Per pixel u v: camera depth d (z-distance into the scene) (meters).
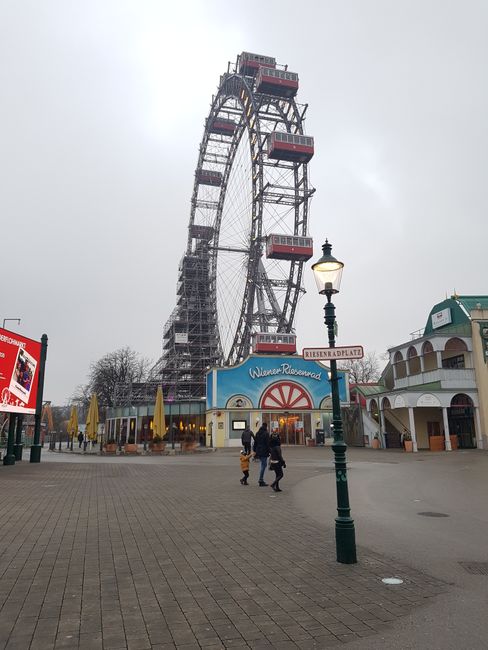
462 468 23.38
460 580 6.66
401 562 7.53
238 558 7.81
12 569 7.20
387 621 5.32
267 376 50.75
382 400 44.00
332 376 8.27
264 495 14.74
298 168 65.31
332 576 6.87
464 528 10.01
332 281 8.84
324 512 11.92
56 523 10.46
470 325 41.44
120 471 22.67
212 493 15.18
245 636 4.97
